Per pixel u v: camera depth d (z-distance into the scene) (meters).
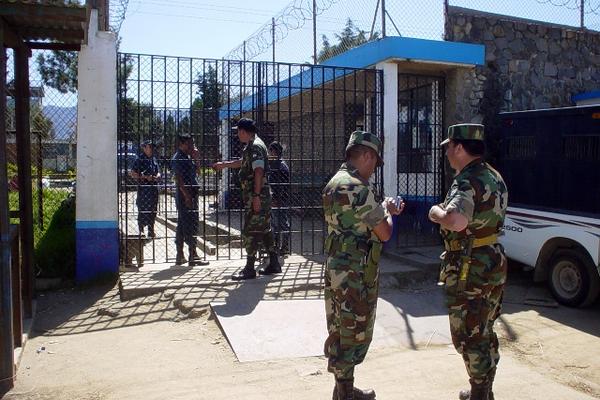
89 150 6.80
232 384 4.13
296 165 14.02
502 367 4.59
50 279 6.80
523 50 9.37
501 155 7.33
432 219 3.44
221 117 12.09
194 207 7.59
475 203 3.43
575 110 6.34
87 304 6.18
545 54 9.56
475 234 3.46
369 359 4.69
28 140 5.62
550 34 9.60
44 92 7.88
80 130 6.78
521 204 7.02
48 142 8.35
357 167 3.56
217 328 5.39
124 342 5.08
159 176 8.62
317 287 6.47
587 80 9.97
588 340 5.36
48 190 10.62
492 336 3.54
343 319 3.39
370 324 3.46
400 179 9.30
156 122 8.39
